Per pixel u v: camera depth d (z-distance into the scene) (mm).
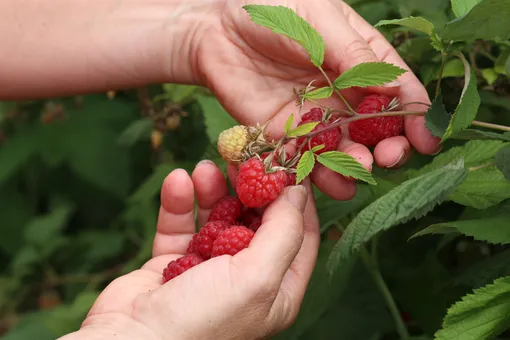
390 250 643
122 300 530
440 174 519
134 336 503
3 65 677
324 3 597
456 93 615
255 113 626
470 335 499
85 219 1170
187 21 660
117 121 1069
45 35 675
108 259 1032
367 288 666
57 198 1147
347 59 583
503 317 497
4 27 676
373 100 568
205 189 581
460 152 571
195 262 542
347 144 581
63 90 688
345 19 594
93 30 673
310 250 571
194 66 670
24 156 1054
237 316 515
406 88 574
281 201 546
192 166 711
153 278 557
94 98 1077
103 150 1054
